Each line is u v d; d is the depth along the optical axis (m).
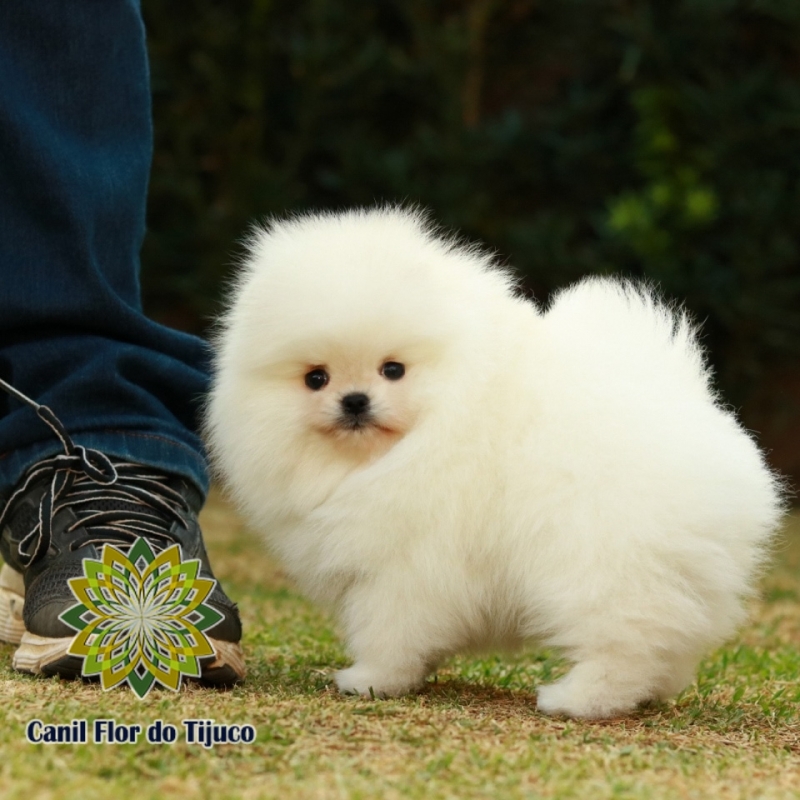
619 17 10.71
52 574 3.74
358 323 3.54
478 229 10.98
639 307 3.74
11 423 4.14
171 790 2.43
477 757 2.76
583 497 3.31
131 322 4.42
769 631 5.66
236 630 3.71
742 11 10.77
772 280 10.86
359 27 11.38
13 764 2.50
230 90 11.16
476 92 11.73
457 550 3.46
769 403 11.52
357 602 3.58
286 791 2.45
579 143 10.96
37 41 4.36
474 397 3.49
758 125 10.62
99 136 4.46
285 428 3.70
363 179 10.89
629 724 3.32
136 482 4.13
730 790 2.64
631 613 3.29
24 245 4.26
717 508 3.30
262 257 3.89
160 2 10.94
